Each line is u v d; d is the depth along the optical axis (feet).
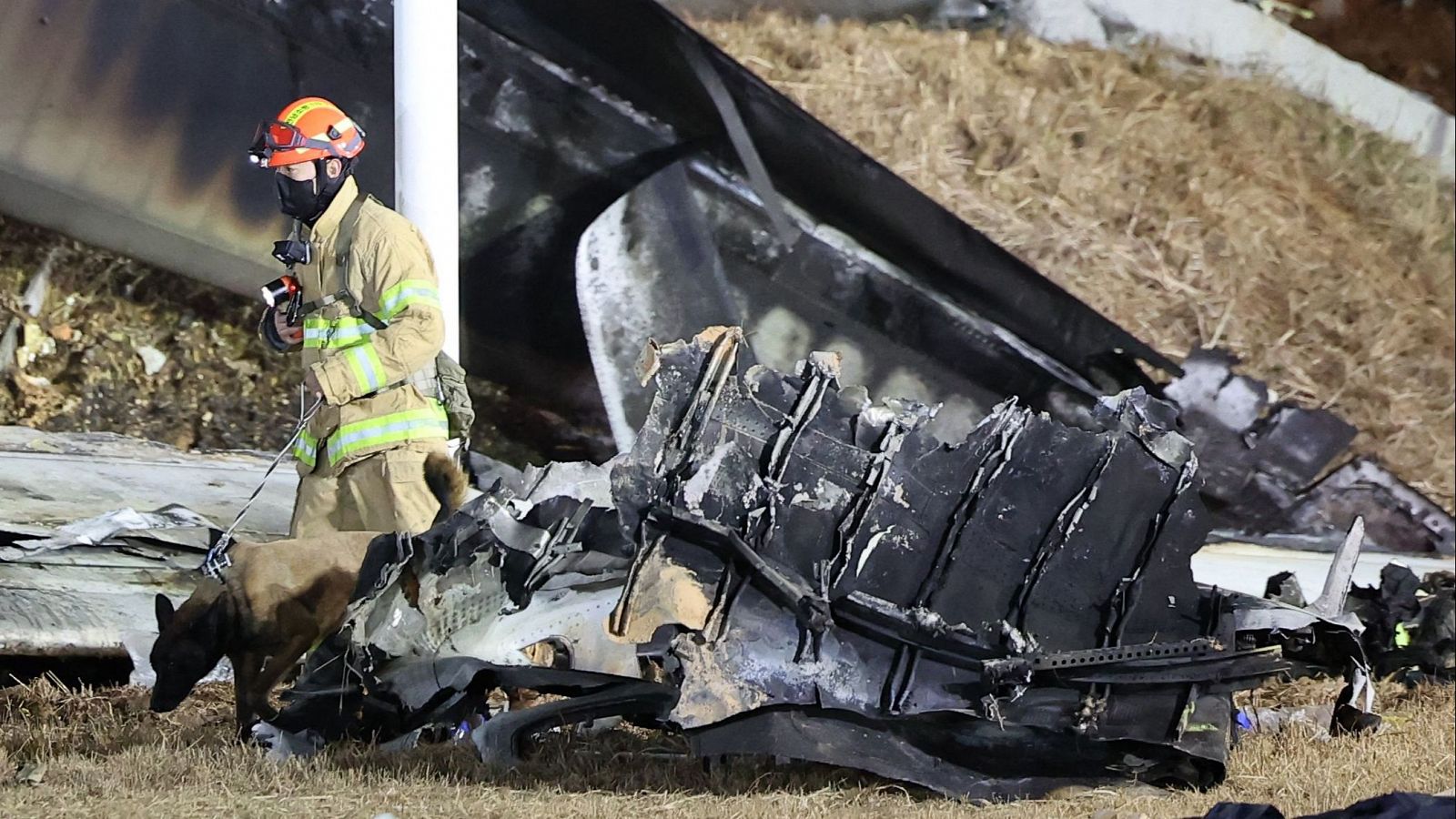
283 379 112.98
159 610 62.54
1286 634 74.33
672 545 57.93
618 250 109.81
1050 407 128.88
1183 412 133.49
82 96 99.71
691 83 110.83
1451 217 180.55
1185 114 167.32
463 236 107.55
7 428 98.27
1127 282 154.61
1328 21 189.16
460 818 51.39
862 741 59.36
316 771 57.98
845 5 150.82
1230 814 48.55
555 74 106.63
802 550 59.36
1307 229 169.37
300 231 67.72
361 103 104.83
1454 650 88.38
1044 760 62.54
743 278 115.34
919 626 59.31
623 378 109.19
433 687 63.00
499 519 62.28
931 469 60.90
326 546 62.85
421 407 67.00
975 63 156.66
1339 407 162.40
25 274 103.45
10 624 71.36
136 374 107.34
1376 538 141.79
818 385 60.39
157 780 56.29
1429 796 46.93
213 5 100.48
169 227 104.17
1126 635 63.00
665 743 66.23
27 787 53.88
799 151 115.96
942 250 122.31
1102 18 165.78
